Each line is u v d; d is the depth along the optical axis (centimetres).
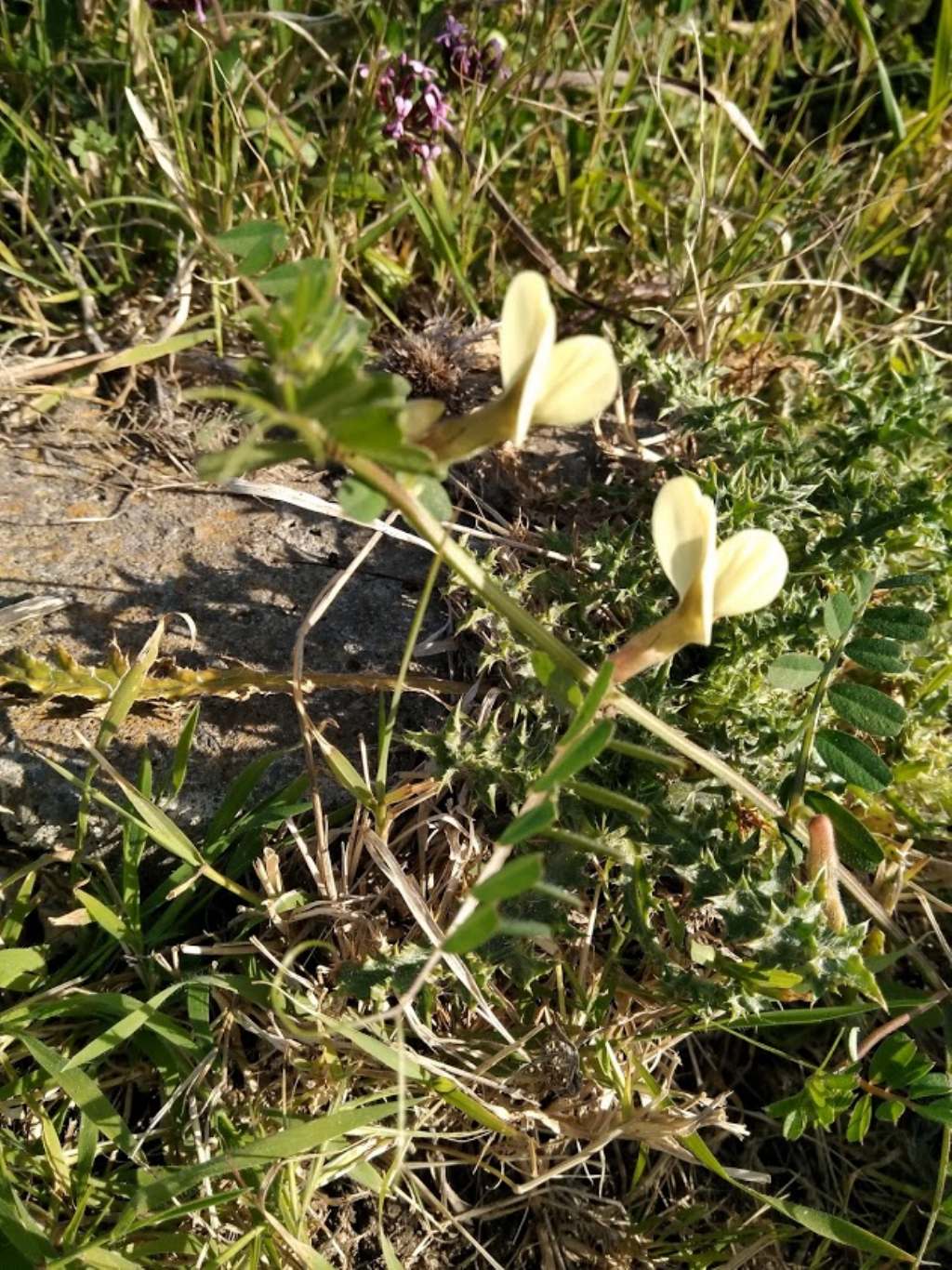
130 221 24
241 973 17
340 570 21
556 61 28
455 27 25
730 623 18
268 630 20
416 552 22
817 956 15
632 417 24
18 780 18
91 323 24
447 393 23
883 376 26
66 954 18
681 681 18
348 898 17
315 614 18
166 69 24
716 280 26
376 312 26
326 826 18
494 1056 16
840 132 29
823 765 17
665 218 27
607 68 26
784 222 27
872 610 16
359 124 25
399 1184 17
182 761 17
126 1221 14
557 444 24
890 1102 16
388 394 9
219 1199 14
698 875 16
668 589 19
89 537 21
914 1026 18
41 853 18
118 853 18
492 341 25
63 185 24
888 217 28
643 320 26
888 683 20
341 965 17
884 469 21
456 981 16
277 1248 15
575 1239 17
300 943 17
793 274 28
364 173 25
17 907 17
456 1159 17
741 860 16
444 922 17
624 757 17
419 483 11
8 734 18
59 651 18
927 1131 19
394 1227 17
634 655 13
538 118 27
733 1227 17
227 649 19
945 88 28
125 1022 16
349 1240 17
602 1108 17
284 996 16
